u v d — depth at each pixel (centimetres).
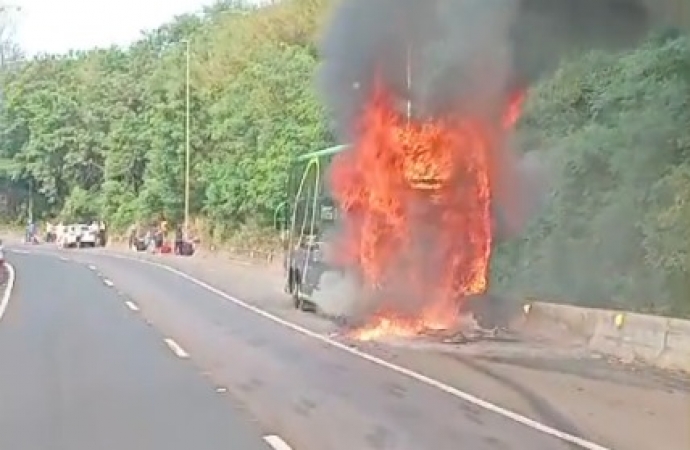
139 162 7581
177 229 6400
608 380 1310
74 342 1722
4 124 9075
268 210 4859
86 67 9012
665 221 1816
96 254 6012
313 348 1658
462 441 923
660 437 942
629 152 1961
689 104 1873
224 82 5988
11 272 3972
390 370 1404
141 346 1672
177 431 974
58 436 954
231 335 1852
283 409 1097
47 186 8719
